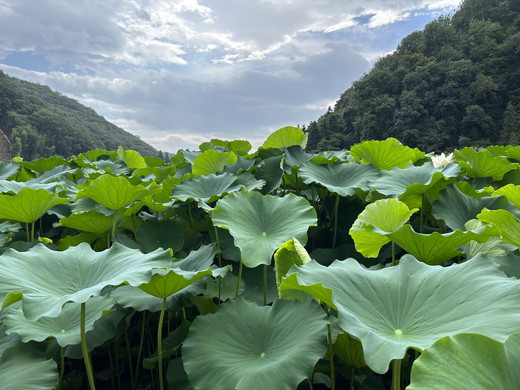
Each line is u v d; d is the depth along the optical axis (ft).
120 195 7.08
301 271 4.23
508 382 2.35
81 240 7.70
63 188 9.11
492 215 5.37
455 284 3.91
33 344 5.19
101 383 7.09
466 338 2.56
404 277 4.24
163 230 7.81
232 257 7.01
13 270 4.26
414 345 3.19
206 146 15.69
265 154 11.51
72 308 5.27
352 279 4.23
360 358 4.91
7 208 6.99
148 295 5.34
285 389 3.51
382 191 7.89
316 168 9.23
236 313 4.57
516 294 3.45
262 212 6.44
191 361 4.08
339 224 8.98
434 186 7.63
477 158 9.43
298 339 4.00
